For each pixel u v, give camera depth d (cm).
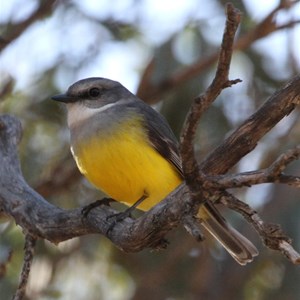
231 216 1280
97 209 937
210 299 1302
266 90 1363
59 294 1277
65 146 1386
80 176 1339
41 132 1399
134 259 1354
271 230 747
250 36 1327
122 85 1166
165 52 1357
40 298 1300
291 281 1274
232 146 817
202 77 1374
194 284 1308
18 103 1396
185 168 755
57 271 1341
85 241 1356
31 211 990
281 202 1277
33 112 1390
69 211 962
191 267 1321
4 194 1026
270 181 738
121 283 1377
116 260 1361
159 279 1316
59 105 1383
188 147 739
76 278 1367
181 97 1376
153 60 1355
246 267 1303
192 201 791
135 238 860
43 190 1327
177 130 1373
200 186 769
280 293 1277
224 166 820
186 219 789
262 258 1293
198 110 719
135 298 1314
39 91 1397
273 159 1319
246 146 818
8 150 1098
